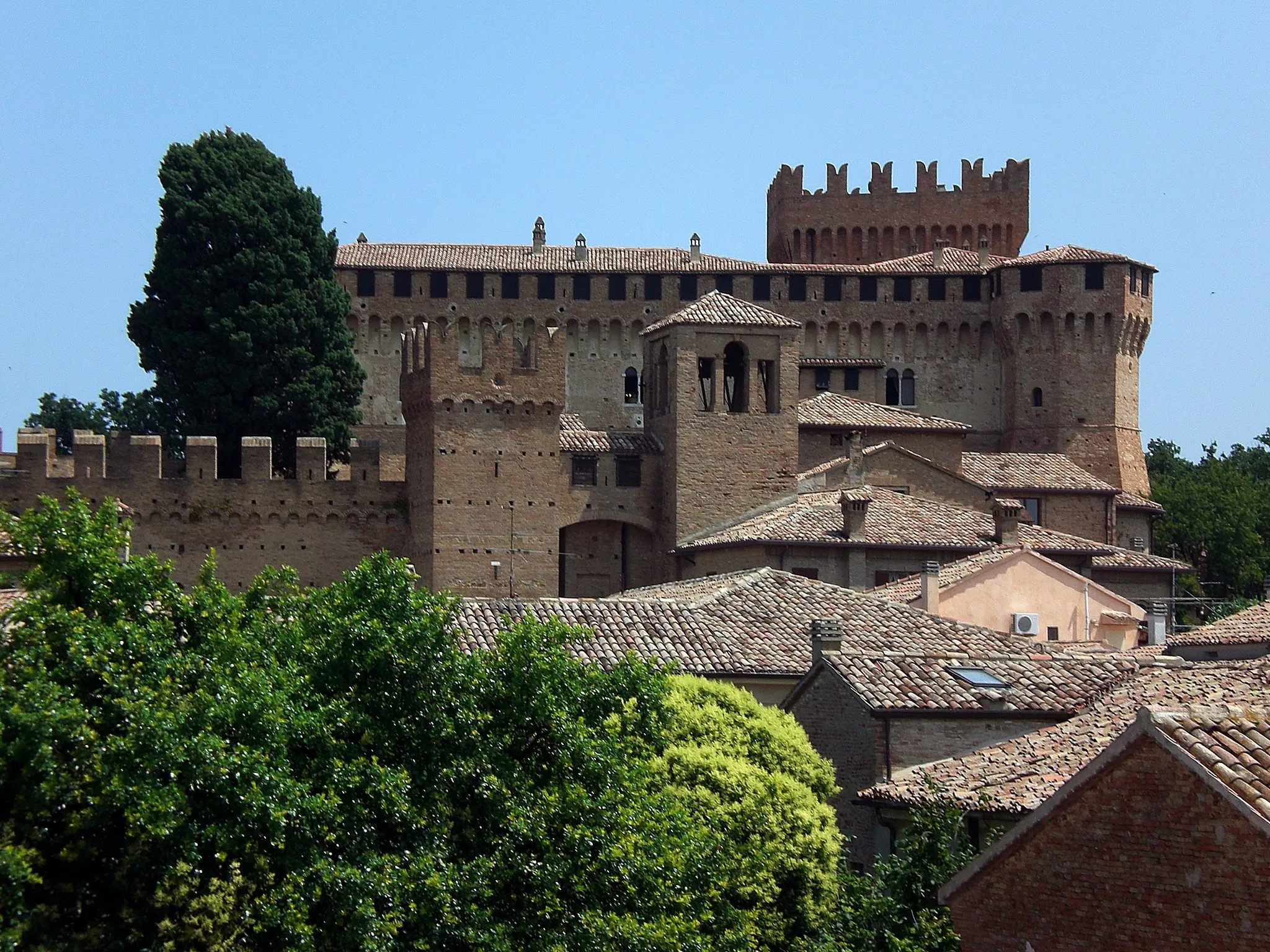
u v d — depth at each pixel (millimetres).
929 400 148125
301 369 125812
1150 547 128875
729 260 149375
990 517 104875
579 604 70938
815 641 64250
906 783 51969
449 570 113000
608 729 44812
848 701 56812
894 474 113500
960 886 36531
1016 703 56062
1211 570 153375
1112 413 145125
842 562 98500
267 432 124688
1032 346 145750
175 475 117375
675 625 69312
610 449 119312
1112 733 50188
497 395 114312
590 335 145250
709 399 119875
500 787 41062
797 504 110250
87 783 37625
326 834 38875
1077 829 34969
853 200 172500
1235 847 32656
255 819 37938
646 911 41594
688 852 43219
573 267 145250
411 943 38844
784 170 174125
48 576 42031
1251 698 50719
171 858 37531
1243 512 153625
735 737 53188
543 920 40500
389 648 41844
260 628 43688
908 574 98812
